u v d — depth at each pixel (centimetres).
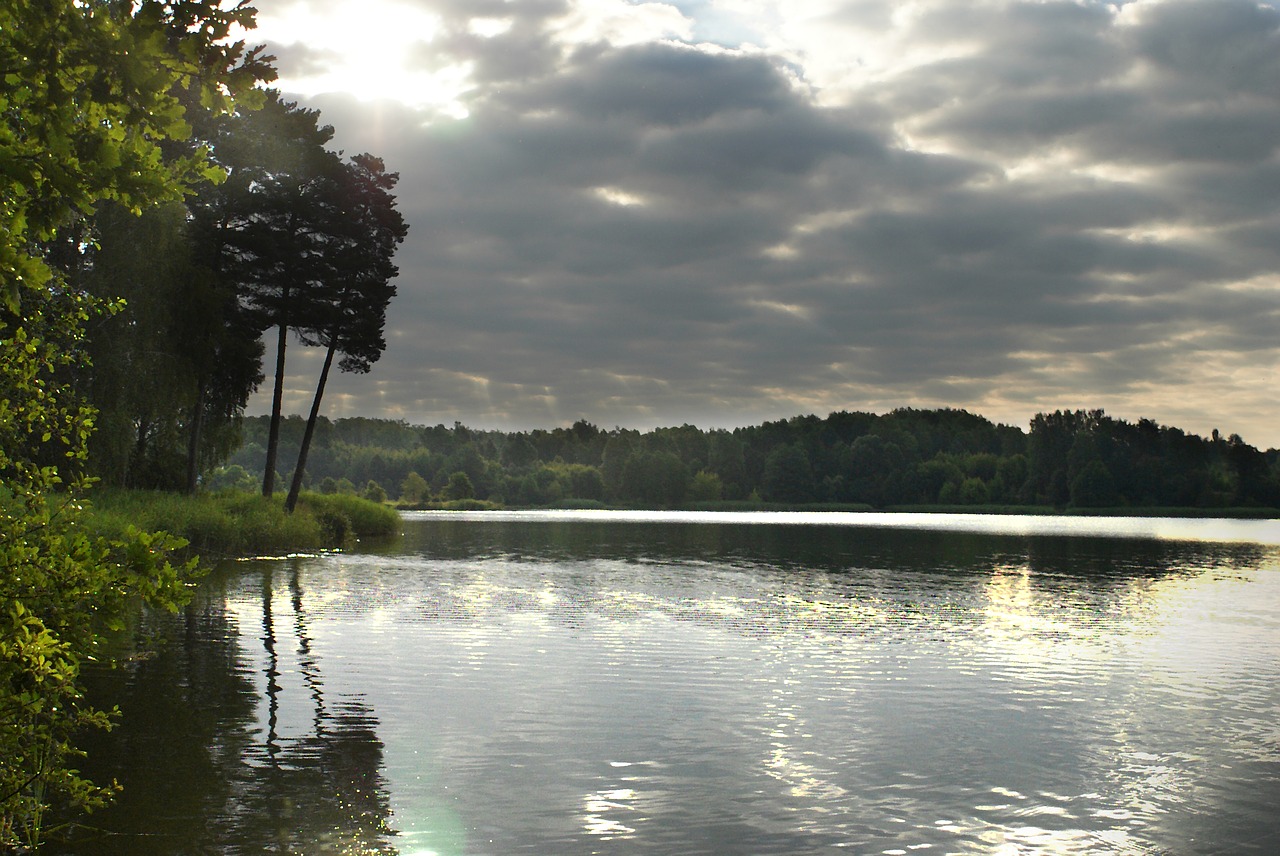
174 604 547
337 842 898
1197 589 3147
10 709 566
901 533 7412
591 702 1435
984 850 912
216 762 1124
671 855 887
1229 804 1040
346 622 2134
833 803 1026
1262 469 16250
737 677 1617
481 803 1008
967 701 1474
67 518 638
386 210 5209
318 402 5256
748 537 6462
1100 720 1373
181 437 4709
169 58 425
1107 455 16762
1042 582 3334
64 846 873
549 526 8294
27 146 415
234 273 4809
